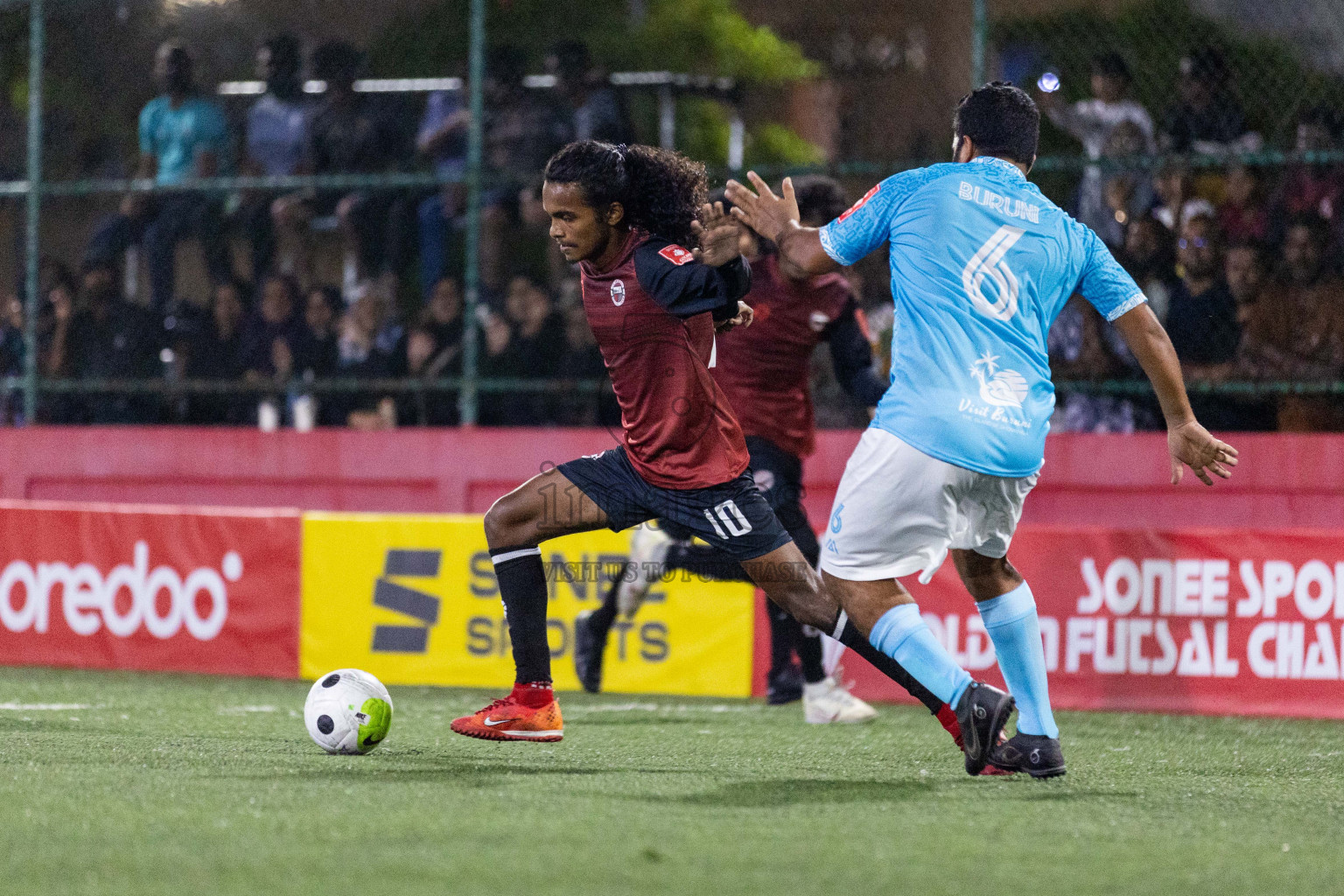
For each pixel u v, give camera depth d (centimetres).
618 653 2547
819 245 1452
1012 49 3388
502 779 1460
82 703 2275
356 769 1515
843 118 4706
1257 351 2858
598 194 1495
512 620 1703
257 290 3488
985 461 1354
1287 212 2856
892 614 1417
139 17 3753
